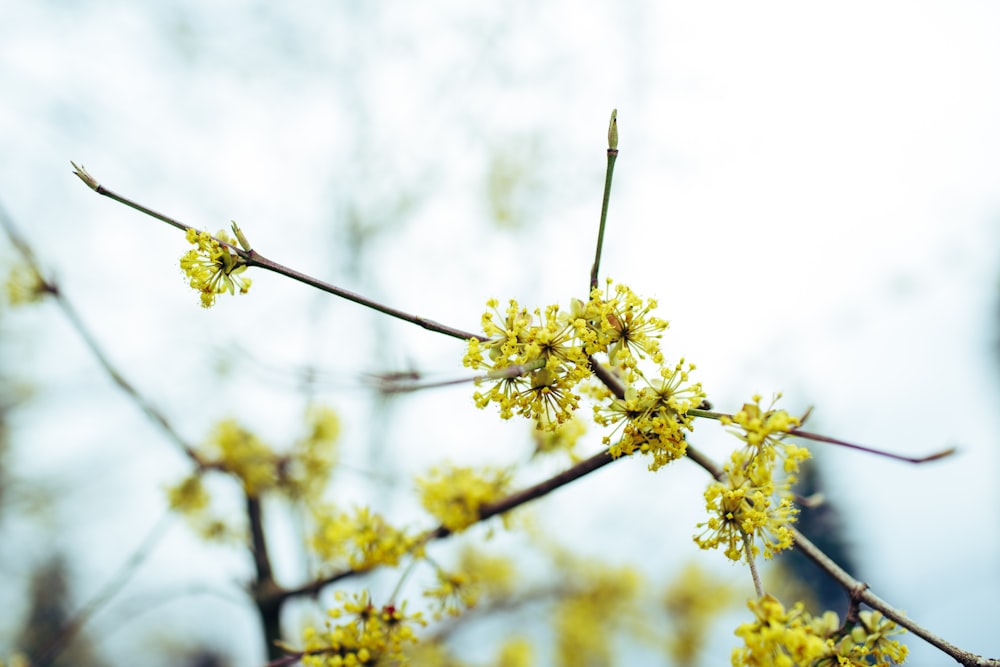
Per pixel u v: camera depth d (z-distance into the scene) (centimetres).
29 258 379
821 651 197
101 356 403
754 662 201
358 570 333
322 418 447
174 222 216
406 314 215
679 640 735
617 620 716
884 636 227
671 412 213
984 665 206
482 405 216
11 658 419
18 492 780
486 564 593
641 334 219
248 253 214
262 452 436
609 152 209
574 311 217
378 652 288
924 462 197
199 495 434
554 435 323
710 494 214
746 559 212
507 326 219
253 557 425
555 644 705
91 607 412
